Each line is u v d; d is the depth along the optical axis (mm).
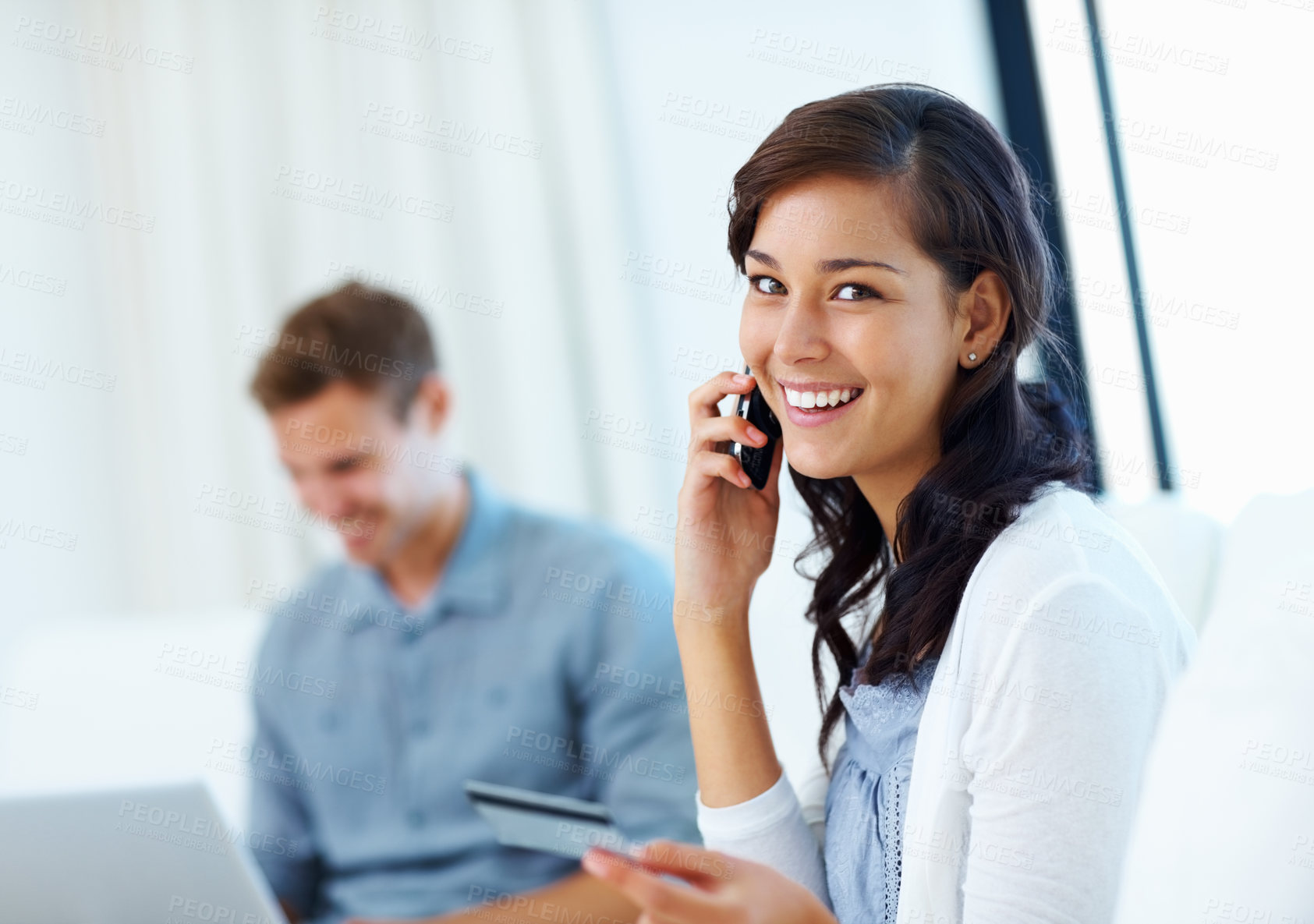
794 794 1269
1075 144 2189
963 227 1055
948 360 1096
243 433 3029
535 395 2834
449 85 2879
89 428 3059
